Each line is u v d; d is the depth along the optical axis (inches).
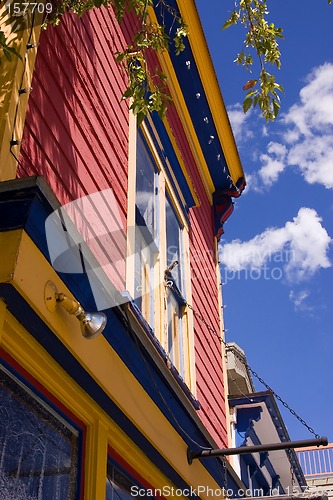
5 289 139.3
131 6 214.8
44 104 193.8
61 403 168.1
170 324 291.6
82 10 207.5
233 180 428.1
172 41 352.2
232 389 500.7
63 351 159.3
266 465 460.4
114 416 187.6
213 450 244.8
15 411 149.7
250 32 218.4
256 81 215.2
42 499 152.0
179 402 228.1
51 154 191.2
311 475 642.8
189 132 386.3
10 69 175.2
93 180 219.1
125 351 194.7
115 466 194.4
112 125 250.7
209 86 380.8
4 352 149.0
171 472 226.5
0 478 139.8
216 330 368.2
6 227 144.5
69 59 220.4
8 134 164.2
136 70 215.5
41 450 156.4
